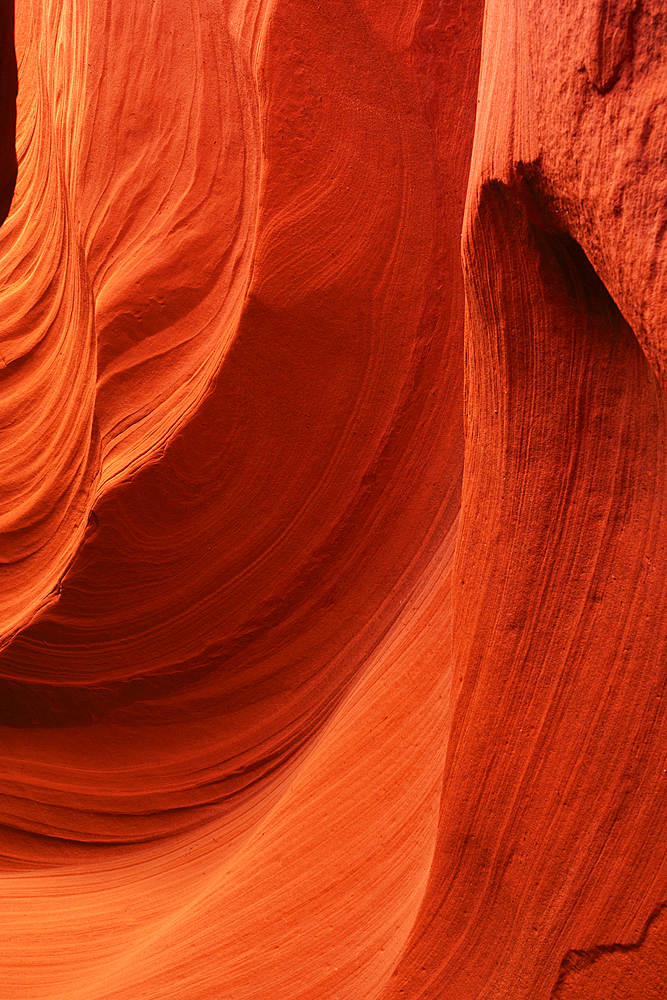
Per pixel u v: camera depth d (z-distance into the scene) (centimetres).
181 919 495
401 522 572
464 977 295
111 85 591
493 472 270
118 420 579
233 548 572
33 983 538
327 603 583
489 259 242
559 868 255
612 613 229
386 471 568
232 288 548
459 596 295
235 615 590
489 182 229
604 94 180
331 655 584
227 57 557
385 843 431
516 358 248
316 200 523
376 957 370
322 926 416
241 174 551
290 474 557
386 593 572
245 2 548
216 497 555
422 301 559
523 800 264
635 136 171
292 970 406
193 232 561
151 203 574
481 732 279
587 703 239
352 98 538
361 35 544
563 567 243
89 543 571
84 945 554
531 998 270
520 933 273
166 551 572
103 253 583
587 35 183
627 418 216
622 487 222
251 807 580
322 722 575
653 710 219
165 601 589
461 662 292
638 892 232
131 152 580
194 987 433
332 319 532
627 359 212
